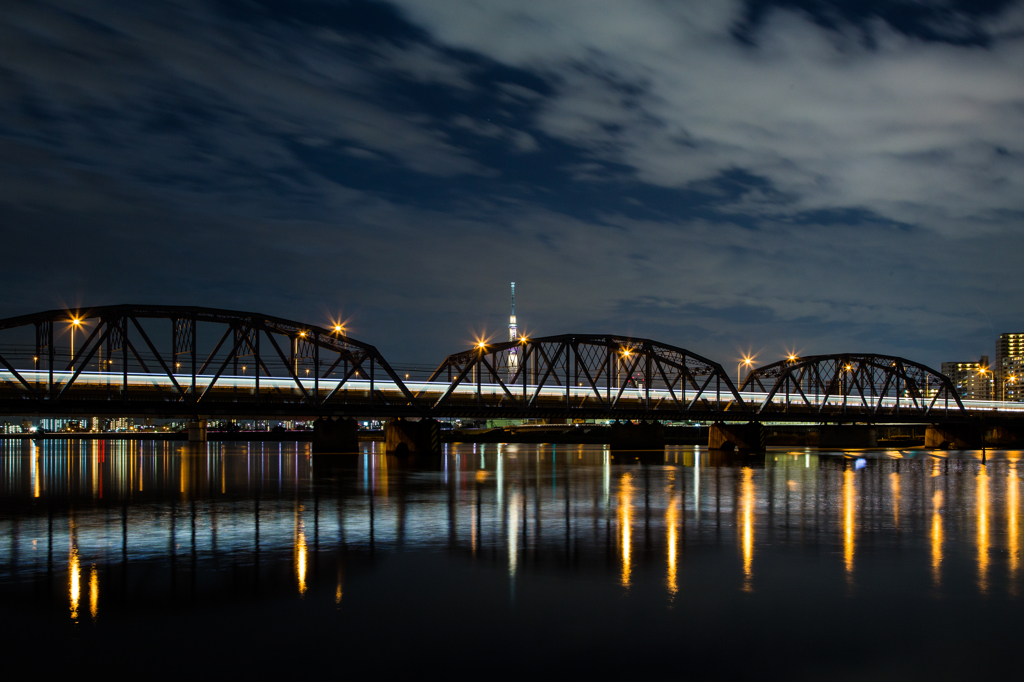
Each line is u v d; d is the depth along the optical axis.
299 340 112.38
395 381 117.25
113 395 102.25
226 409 100.81
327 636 27.30
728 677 24.05
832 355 170.00
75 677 23.88
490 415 123.00
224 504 61.12
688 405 151.38
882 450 172.12
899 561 38.62
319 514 54.84
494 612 29.84
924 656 25.62
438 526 49.16
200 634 27.44
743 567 37.12
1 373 93.25
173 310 99.88
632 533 46.62
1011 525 50.62
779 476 92.19
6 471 104.75
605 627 28.28
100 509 58.00
